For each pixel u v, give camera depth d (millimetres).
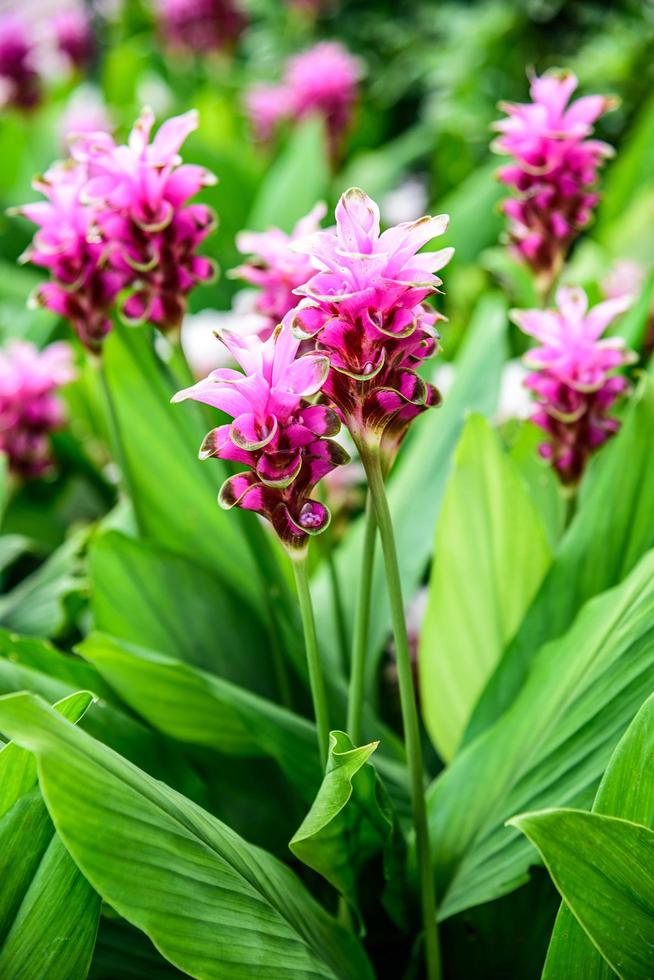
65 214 1312
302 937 1146
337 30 3744
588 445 1338
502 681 1317
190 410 1388
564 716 1230
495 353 1512
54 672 1326
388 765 1317
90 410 1759
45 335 1858
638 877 1093
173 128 1250
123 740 1276
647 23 2992
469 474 1332
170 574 1388
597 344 1310
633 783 1118
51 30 3434
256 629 1400
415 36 3557
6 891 1110
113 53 3094
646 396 1330
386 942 1280
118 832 1082
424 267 1103
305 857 1160
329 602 1461
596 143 1386
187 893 1093
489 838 1229
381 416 1127
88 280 1330
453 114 2885
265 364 1104
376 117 3254
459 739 1370
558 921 1117
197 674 1271
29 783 1123
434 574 1353
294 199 2076
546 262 1426
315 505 1129
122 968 1213
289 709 1371
